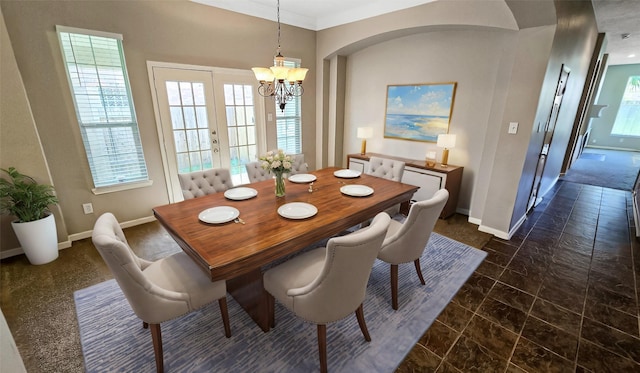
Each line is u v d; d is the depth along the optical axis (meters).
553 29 2.54
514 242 3.11
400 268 2.59
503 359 1.68
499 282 2.41
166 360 1.65
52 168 2.78
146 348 1.74
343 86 4.92
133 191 3.34
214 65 3.65
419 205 1.85
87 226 3.09
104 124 3.00
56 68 2.65
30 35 2.48
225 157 4.04
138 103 3.17
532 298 2.21
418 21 3.40
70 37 2.66
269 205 2.20
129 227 3.37
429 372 1.59
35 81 2.56
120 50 2.95
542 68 2.67
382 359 1.67
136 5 2.95
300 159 3.47
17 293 2.21
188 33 3.36
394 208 2.94
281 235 1.70
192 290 1.61
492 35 3.22
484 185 3.44
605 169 6.69
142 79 3.14
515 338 1.83
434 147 4.04
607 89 9.43
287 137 4.78
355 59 4.69
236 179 4.25
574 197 4.67
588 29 3.96
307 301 1.48
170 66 3.29
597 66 5.40
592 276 2.51
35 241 2.50
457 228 3.44
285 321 1.96
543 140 3.42
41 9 2.48
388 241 1.99
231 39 3.72
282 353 1.71
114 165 3.15
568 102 4.25
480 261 2.72
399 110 4.30
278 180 2.34
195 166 3.78
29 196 2.43
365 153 4.68
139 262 1.81
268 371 1.59
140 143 3.27
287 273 1.72
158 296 1.45
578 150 7.41
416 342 1.79
